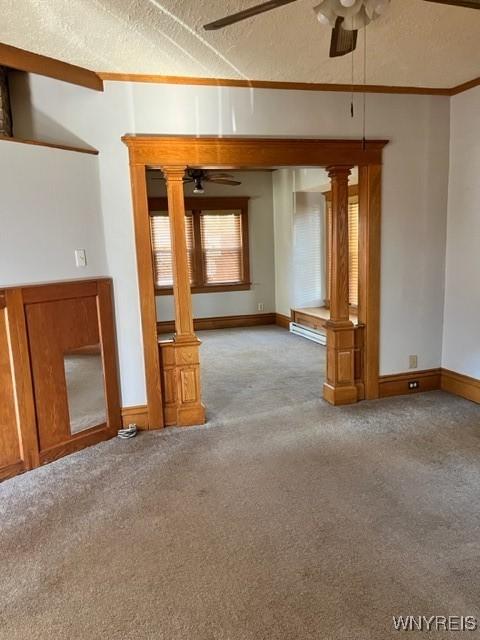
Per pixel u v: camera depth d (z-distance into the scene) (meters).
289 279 7.71
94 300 3.36
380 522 2.38
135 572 2.06
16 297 2.89
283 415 3.89
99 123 3.29
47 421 3.12
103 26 2.55
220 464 3.06
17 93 3.09
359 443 3.31
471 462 2.99
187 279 3.62
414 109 3.88
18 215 2.88
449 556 2.11
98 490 2.77
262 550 2.19
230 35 2.69
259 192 8.06
